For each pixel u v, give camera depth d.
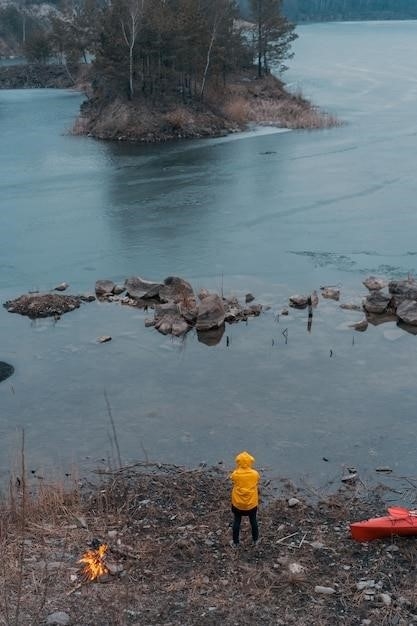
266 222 31.56
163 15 58.09
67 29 92.62
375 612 9.41
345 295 23.19
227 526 11.73
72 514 12.02
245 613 9.33
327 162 43.09
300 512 12.28
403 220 31.34
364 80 89.94
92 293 23.77
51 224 32.06
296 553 10.91
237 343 19.67
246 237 29.61
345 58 126.00
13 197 36.88
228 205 34.34
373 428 15.26
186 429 15.38
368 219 31.61
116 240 29.67
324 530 11.69
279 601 9.65
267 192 36.53
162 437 15.10
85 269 26.53
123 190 37.66
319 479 13.51
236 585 10.02
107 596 9.57
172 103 57.38
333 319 21.22
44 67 97.00
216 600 9.61
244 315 21.48
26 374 18.11
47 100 78.12
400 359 18.53
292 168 41.75
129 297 23.45
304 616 9.30
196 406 16.34
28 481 13.53
